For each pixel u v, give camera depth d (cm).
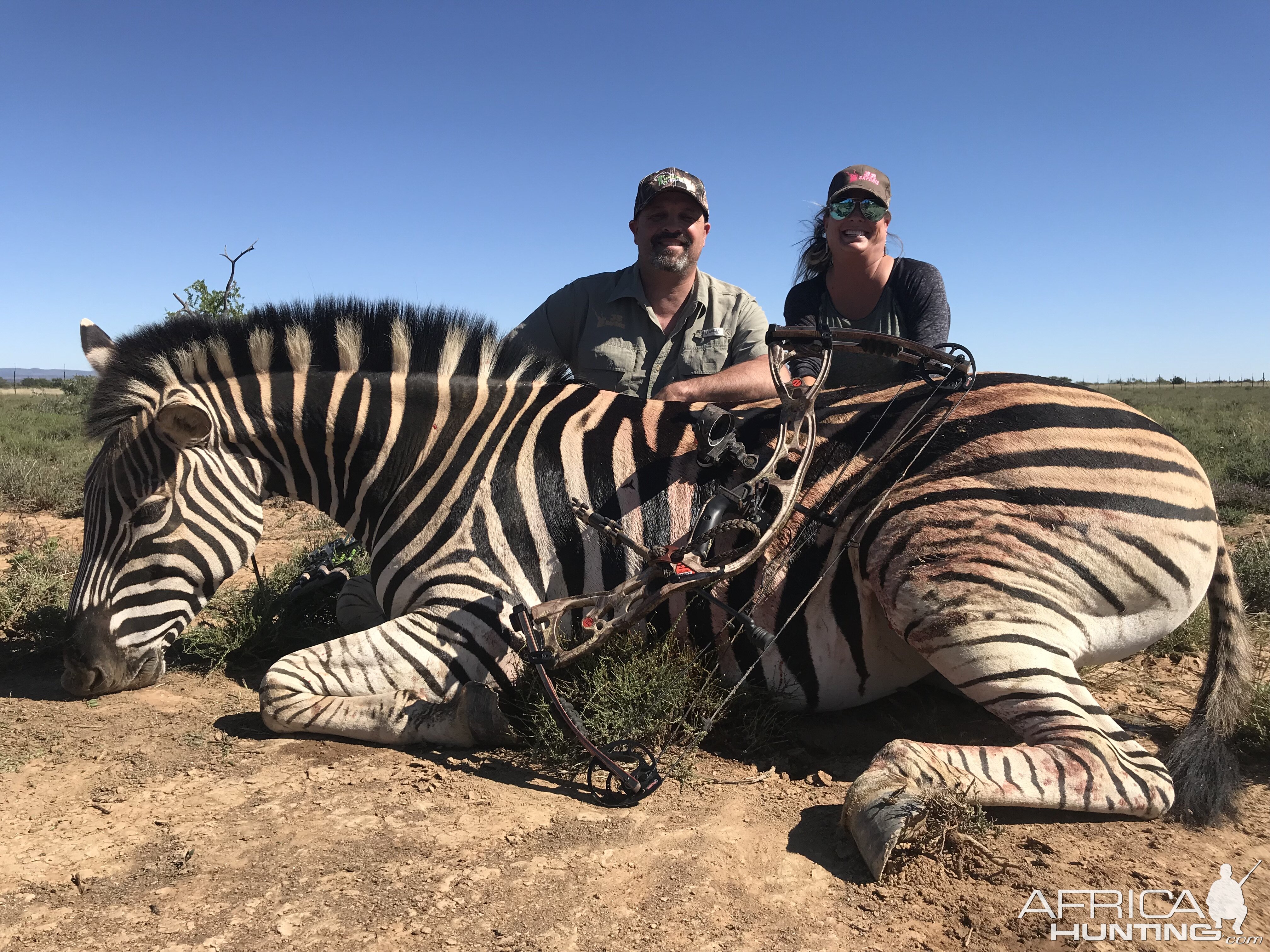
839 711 339
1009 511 280
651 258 483
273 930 205
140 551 345
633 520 324
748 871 237
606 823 261
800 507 307
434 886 225
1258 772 303
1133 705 360
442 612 325
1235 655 301
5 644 424
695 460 328
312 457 362
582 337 522
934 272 459
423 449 349
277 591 456
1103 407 300
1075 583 276
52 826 254
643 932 209
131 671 354
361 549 512
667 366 511
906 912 220
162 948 198
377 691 322
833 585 304
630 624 289
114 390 348
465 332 367
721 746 322
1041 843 250
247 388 359
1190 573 289
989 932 212
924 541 283
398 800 272
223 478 356
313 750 310
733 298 518
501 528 332
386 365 363
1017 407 298
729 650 320
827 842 252
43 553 571
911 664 314
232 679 384
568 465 337
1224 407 2952
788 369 393
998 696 269
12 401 2742
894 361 453
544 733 300
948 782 245
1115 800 249
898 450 303
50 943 200
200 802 269
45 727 326
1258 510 845
